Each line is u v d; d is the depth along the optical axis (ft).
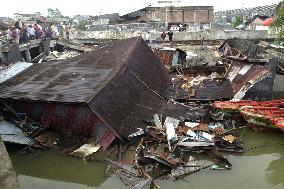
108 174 39.75
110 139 43.14
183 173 39.73
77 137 45.55
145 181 37.45
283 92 70.79
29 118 47.42
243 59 65.41
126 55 60.75
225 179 39.17
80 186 38.32
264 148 47.26
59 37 109.81
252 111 51.01
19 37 85.66
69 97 45.50
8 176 29.60
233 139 46.96
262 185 38.19
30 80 54.54
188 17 166.61
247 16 230.89
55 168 41.50
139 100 52.37
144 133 45.91
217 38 112.06
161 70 68.64
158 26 147.64
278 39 71.51
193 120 50.96
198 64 84.33
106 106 45.68
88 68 57.57
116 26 145.38
